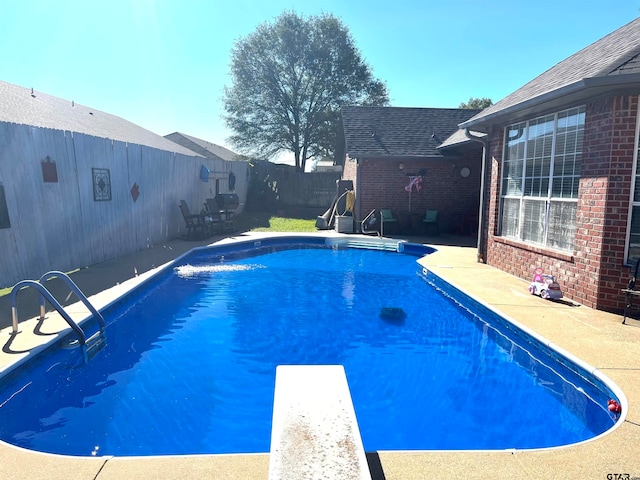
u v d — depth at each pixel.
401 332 6.22
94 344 5.33
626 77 4.97
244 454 2.69
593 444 2.85
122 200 9.91
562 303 6.31
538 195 7.57
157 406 4.08
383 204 15.70
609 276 5.80
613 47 6.70
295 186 22.05
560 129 6.87
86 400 4.18
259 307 7.33
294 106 34.94
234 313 6.99
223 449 3.41
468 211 15.75
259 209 21.61
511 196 8.59
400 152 15.41
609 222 5.72
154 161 11.58
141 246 10.90
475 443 3.57
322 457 2.20
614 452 2.75
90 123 12.59
